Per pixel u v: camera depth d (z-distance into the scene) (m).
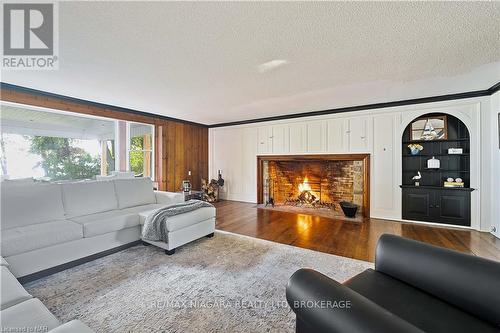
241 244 2.83
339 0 1.45
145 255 2.50
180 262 2.33
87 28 1.76
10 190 2.23
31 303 1.01
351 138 4.34
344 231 3.38
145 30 1.79
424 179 3.95
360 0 1.45
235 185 6.02
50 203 2.44
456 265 1.04
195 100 3.85
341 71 2.62
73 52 2.15
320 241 2.95
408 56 2.25
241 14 1.59
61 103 3.56
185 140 5.82
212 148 6.43
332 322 0.66
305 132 4.87
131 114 4.58
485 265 0.98
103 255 2.46
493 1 1.46
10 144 3.66
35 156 3.92
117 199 3.12
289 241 2.95
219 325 1.45
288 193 5.40
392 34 1.85
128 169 4.87
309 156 4.78
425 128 3.86
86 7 1.52
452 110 3.55
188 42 1.98
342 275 2.07
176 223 2.53
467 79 2.89
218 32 1.82
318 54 2.20
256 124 5.60
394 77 2.81
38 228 2.09
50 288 1.85
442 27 1.75
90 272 2.12
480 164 3.37
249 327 1.43
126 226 2.65
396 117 3.96
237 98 3.72
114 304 1.65
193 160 6.04
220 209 4.93
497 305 0.90
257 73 2.67
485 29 1.78
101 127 4.70
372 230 3.42
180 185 5.67
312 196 5.09
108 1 1.46
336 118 4.50
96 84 3.04
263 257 2.45
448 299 1.02
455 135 3.74
